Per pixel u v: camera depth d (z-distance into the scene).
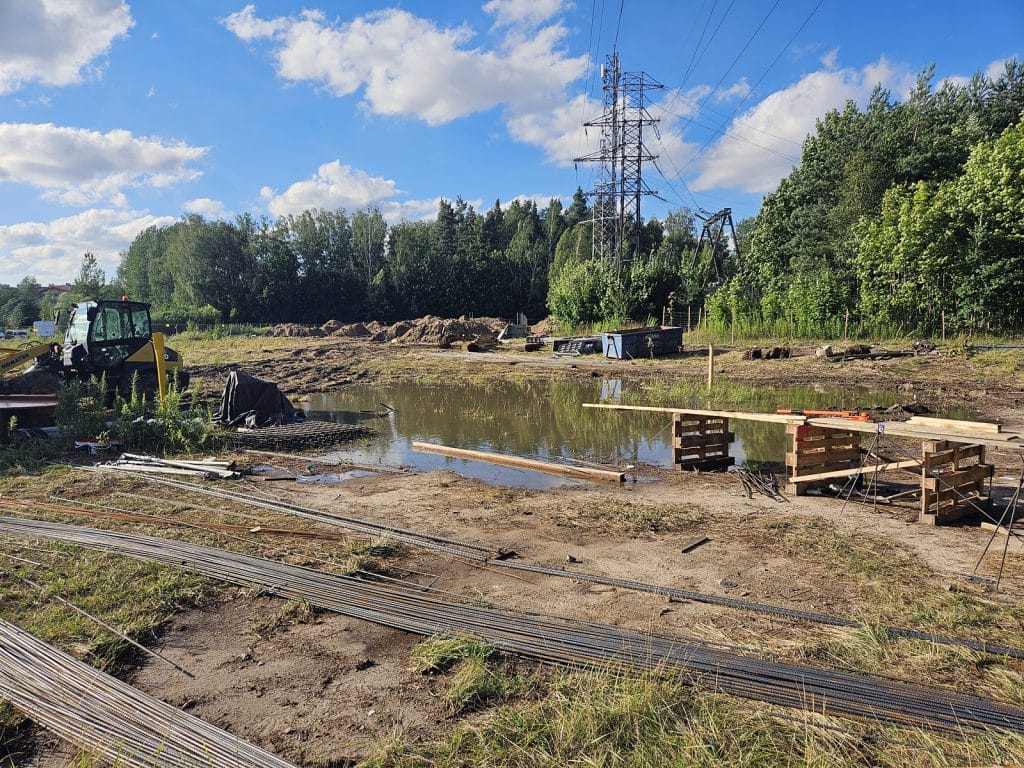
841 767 2.80
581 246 68.62
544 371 21.61
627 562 5.43
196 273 59.66
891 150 27.97
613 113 41.56
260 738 3.10
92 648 3.89
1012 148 19.59
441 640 3.97
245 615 4.46
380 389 18.73
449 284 67.75
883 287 24.02
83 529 6.13
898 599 4.52
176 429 10.32
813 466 7.52
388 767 2.87
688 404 14.12
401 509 7.12
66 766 2.89
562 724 3.09
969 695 3.34
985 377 15.53
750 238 36.94
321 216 71.75
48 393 12.55
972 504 6.38
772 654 3.80
